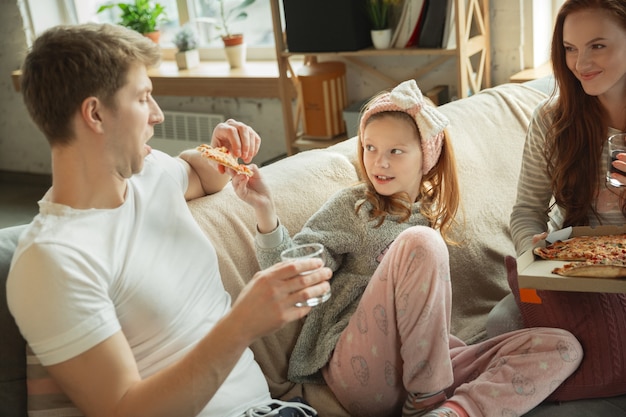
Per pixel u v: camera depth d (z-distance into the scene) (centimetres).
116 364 119
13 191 487
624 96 174
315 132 350
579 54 168
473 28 321
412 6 303
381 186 168
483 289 200
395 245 150
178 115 435
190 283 140
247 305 119
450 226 185
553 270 149
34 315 117
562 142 181
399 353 154
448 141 176
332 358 160
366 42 323
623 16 164
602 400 155
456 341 170
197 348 119
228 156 157
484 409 147
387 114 166
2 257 133
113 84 122
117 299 128
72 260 119
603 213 181
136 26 439
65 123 122
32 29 465
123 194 134
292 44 331
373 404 156
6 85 484
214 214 162
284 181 179
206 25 445
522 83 272
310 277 122
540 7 314
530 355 151
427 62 336
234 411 140
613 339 153
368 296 153
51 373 120
